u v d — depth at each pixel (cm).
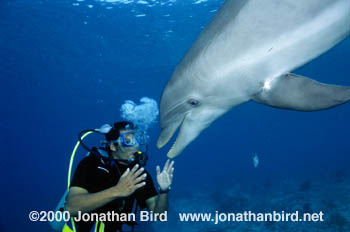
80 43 2117
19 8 1650
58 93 3378
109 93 3562
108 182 218
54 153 11119
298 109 226
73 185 204
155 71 2870
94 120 5550
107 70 2730
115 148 223
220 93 247
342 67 3262
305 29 206
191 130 275
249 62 223
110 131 223
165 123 287
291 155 5725
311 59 218
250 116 6538
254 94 242
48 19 1778
